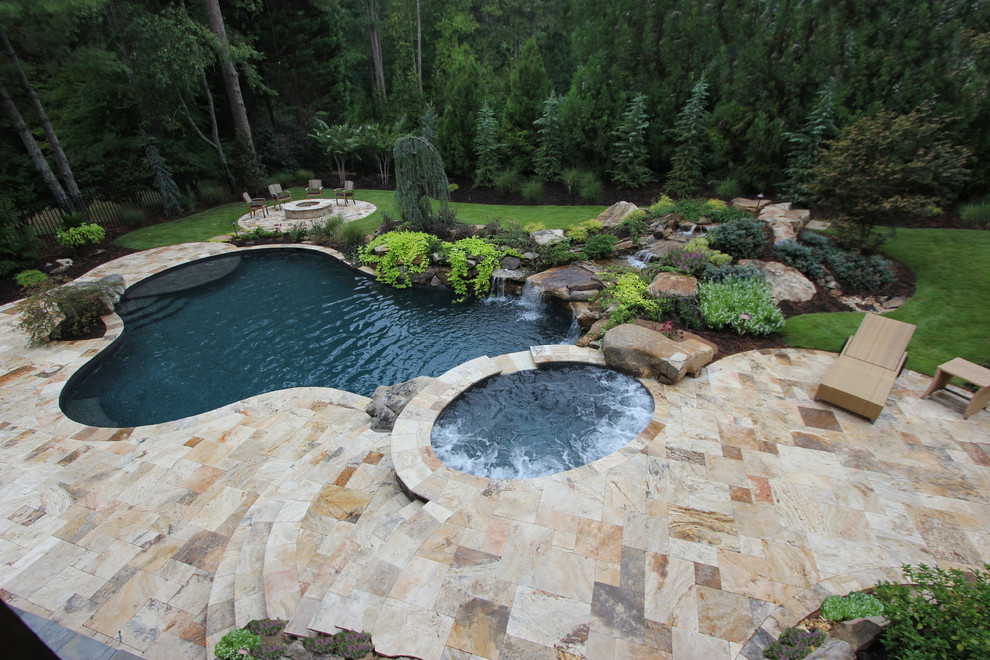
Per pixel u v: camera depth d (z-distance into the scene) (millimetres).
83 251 15602
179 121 22516
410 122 25484
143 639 4895
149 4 19969
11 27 14008
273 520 6012
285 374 9938
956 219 12453
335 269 14984
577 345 9641
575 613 4598
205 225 18656
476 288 13141
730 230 11820
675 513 5699
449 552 5215
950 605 3889
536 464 6859
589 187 17703
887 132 9828
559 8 29188
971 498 5801
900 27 12438
